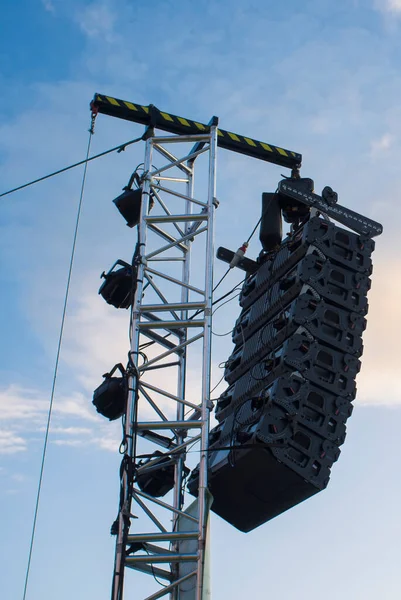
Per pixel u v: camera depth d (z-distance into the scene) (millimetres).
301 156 15156
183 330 13844
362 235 13250
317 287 12523
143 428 12641
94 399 13000
